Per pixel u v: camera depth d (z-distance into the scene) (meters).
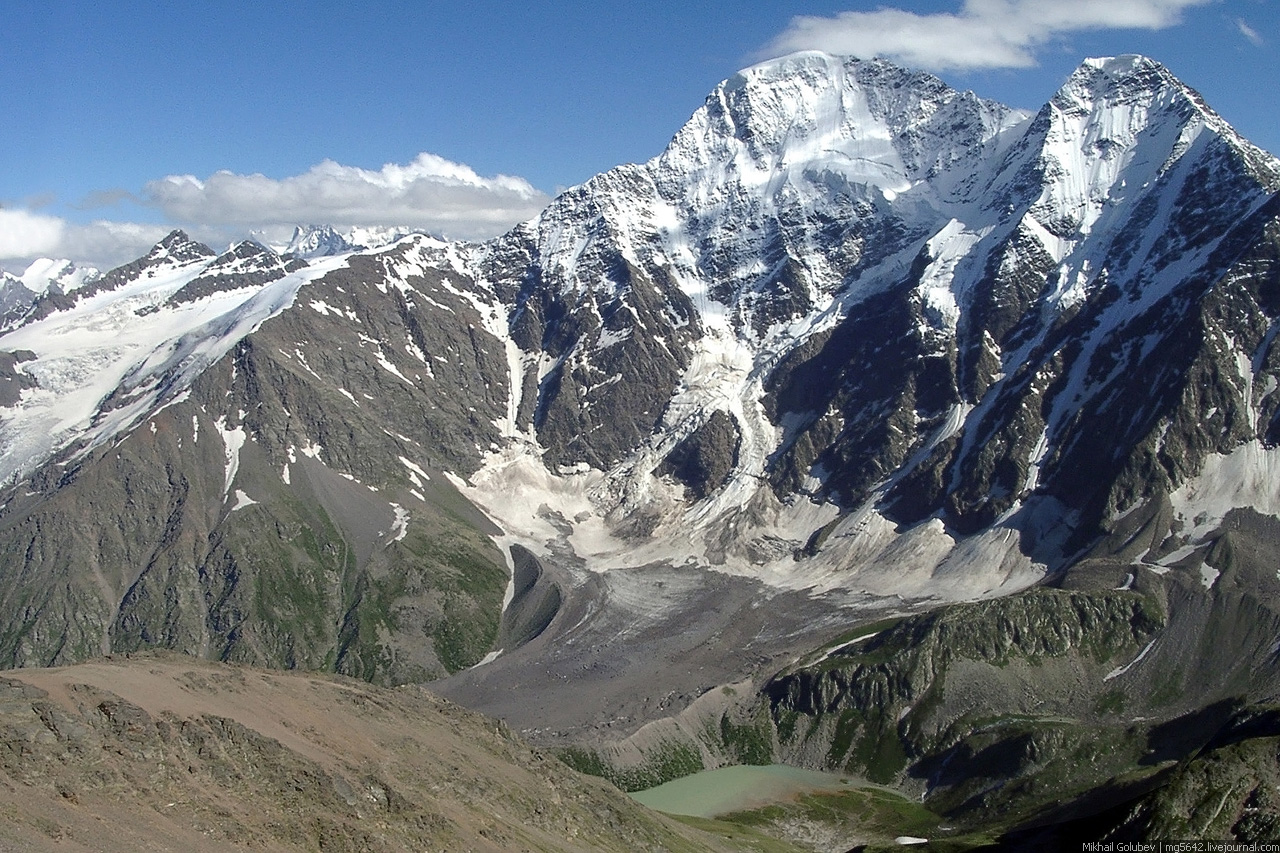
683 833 152.88
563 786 139.88
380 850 96.19
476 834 109.31
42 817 78.94
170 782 91.44
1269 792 124.69
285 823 93.94
